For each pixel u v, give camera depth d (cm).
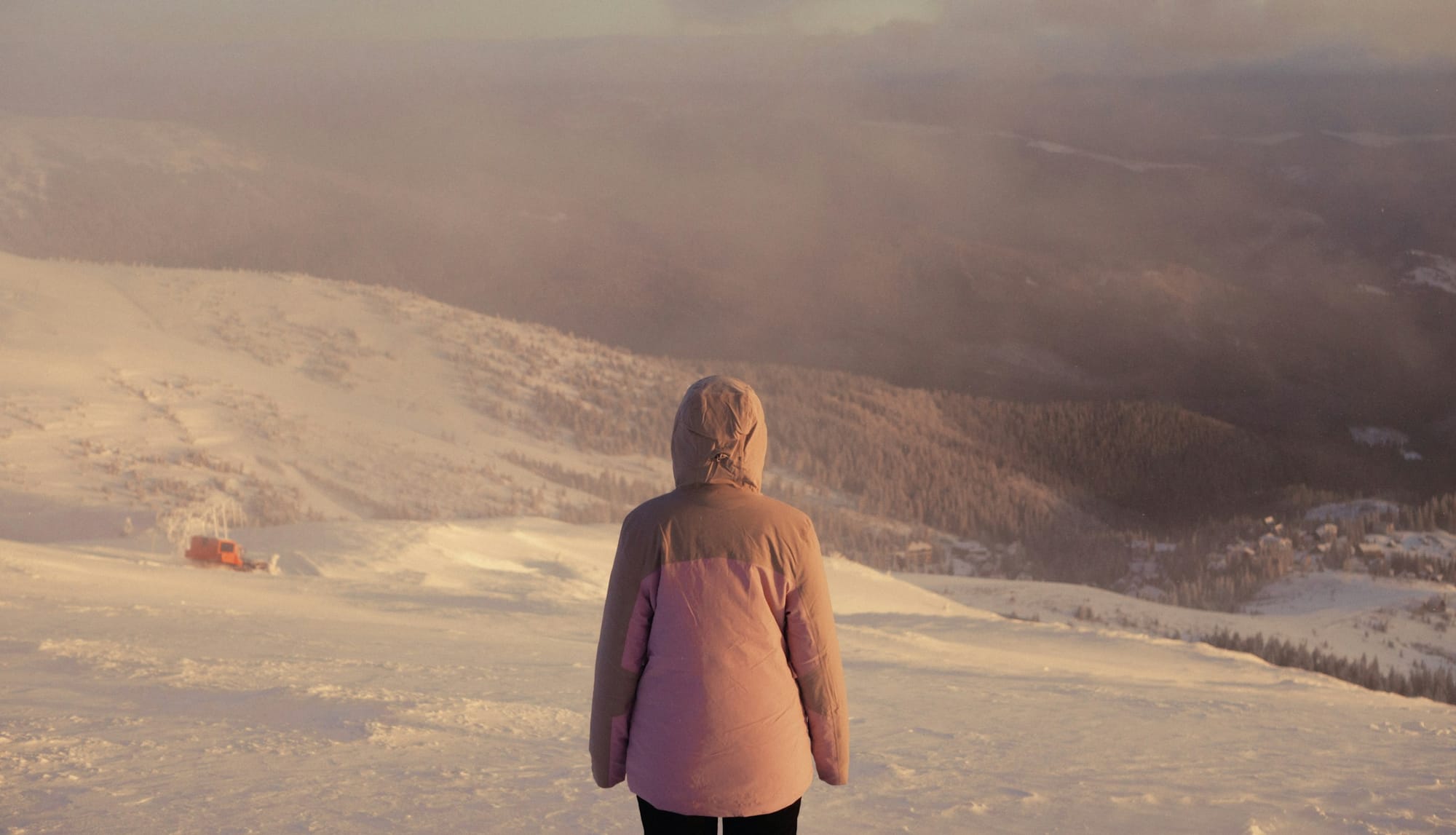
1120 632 3900
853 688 1230
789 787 233
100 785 457
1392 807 517
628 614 237
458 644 1509
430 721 669
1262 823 468
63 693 711
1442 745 855
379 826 404
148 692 733
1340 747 806
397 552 4591
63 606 1530
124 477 12450
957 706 1055
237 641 1230
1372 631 12812
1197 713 1056
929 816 467
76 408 16175
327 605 2355
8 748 518
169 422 16500
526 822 416
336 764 529
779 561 236
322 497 13850
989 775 588
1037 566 19638
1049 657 3000
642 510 243
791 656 242
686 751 229
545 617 2455
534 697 878
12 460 12669
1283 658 7738
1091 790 542
